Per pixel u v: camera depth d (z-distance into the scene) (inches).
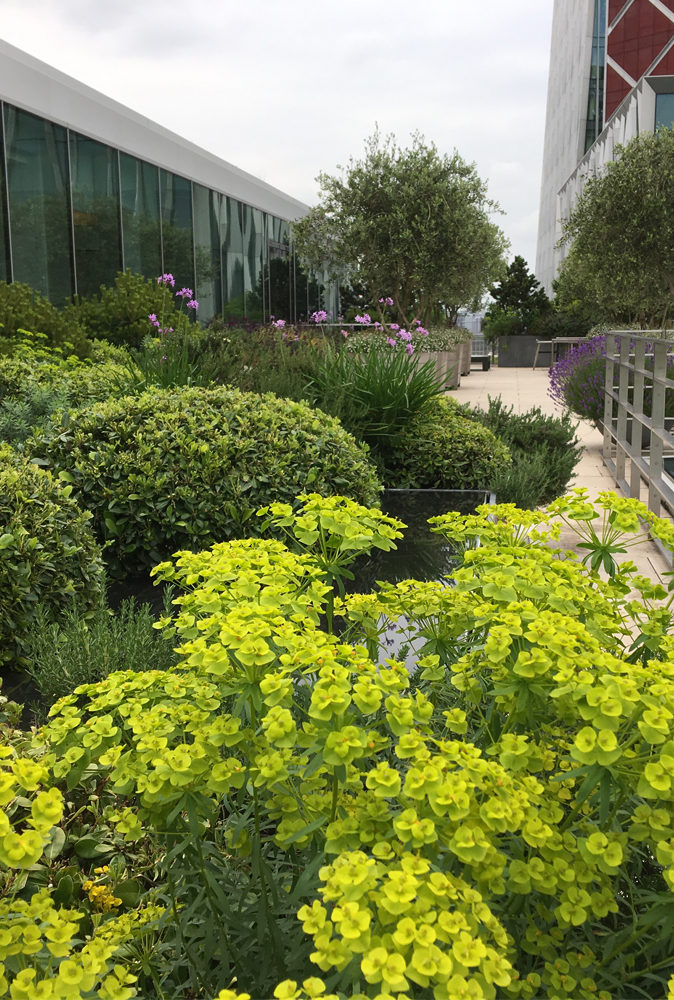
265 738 53.6
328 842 47.4
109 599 165.8
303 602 67.0
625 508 78.4
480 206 788.6
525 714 57.9
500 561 69.7
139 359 309.4
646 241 688.4
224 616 60.5
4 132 420.8
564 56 2314.2
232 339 318.7
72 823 79.2
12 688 120.3
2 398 261.9
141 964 55.3
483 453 272.1
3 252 422.9
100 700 56.2
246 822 56.4
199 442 181.5
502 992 48.9
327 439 202.7
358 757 48.8
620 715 51.3
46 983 39.9
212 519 179.3
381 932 41.0
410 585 74.3
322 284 1026.1
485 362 1083.9
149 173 581.3
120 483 174.6
